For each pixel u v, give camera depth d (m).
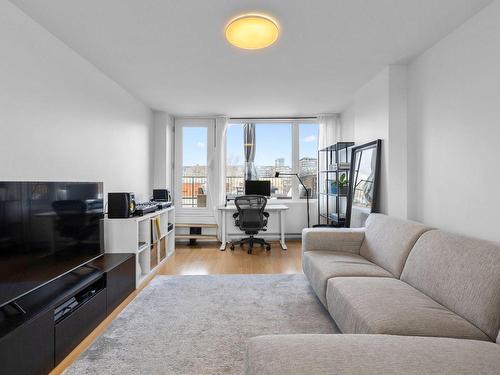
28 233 1.68
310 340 1.14
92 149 2.85
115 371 1.58
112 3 1.87
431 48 2.48
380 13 1.99
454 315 1.43
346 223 3.77
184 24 2.13
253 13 1.99
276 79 3.27
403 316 1.40
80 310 1.86
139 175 4.10
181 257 4.07
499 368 0.95
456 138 2.20
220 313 2.31
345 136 4.64
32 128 2.06
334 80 3.29
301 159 5.18
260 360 1.03
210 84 3.42
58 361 1.64
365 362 0.98
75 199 2.16
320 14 2.00
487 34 1.91
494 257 1.39
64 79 2.42
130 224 2.83
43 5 1.89
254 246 4.76
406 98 2.85
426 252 1.83
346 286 1.82
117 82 3.35
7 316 1.49
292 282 3.04
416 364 0.97
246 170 5.20
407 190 2.81
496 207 1.85
